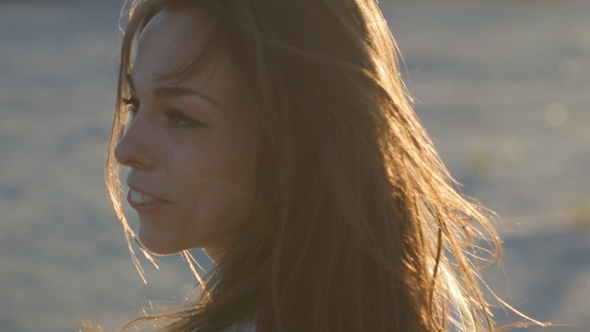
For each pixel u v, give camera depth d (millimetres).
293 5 1181
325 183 1178
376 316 1194
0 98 20703
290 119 1163
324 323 1154
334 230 1177
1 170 12953
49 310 6719
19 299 7016
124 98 1394
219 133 1182
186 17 1194
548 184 11641
